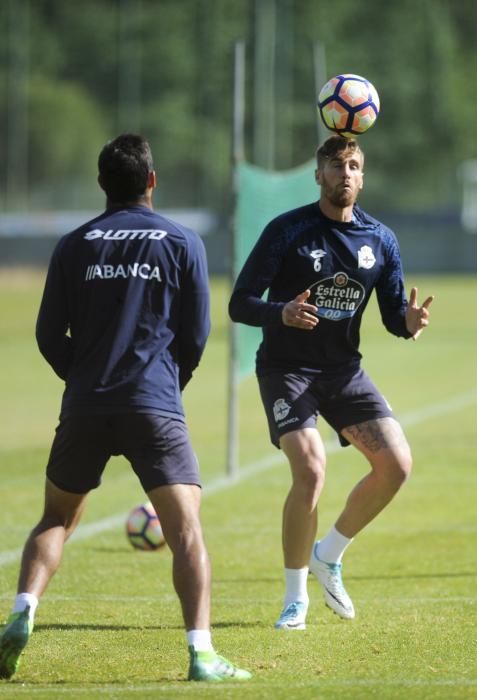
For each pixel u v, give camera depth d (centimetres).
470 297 14825
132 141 1875
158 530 3036
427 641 2064
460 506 3712
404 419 5706
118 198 1872
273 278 2252
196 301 1825
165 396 1795
